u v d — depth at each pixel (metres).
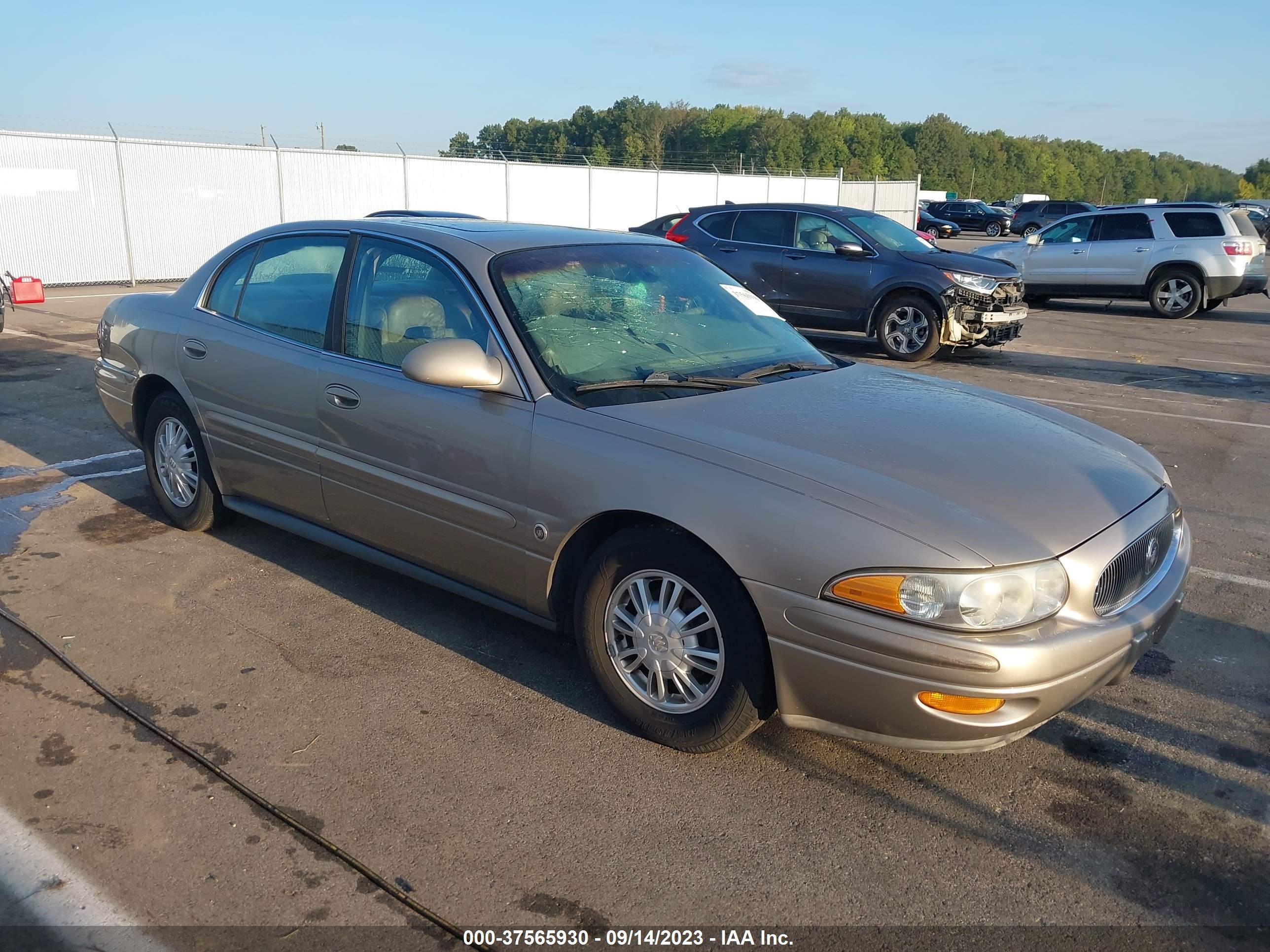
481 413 3.41
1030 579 2.63
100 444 6.79
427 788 2.96
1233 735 3.38
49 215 18.53
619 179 29.52
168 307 4.85
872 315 11.52
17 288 15.40
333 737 3.22
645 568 3.11
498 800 2.91
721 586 2.93
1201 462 6.94
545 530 3.26
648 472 3.01
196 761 3.07
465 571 3.60
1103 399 9.23
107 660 3.69
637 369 3.54
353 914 2.44
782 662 2.83
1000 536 2.67
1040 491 2.93
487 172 25.91
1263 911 2.54
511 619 4.14
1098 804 2.98
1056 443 3.34
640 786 3.00
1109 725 3.44
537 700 3.49
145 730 3.24
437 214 5.05
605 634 3.25
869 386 3.78
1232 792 3.06
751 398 3.44
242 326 4.41
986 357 11.93
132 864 2.61
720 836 2.78
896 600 2.62
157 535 5.00
